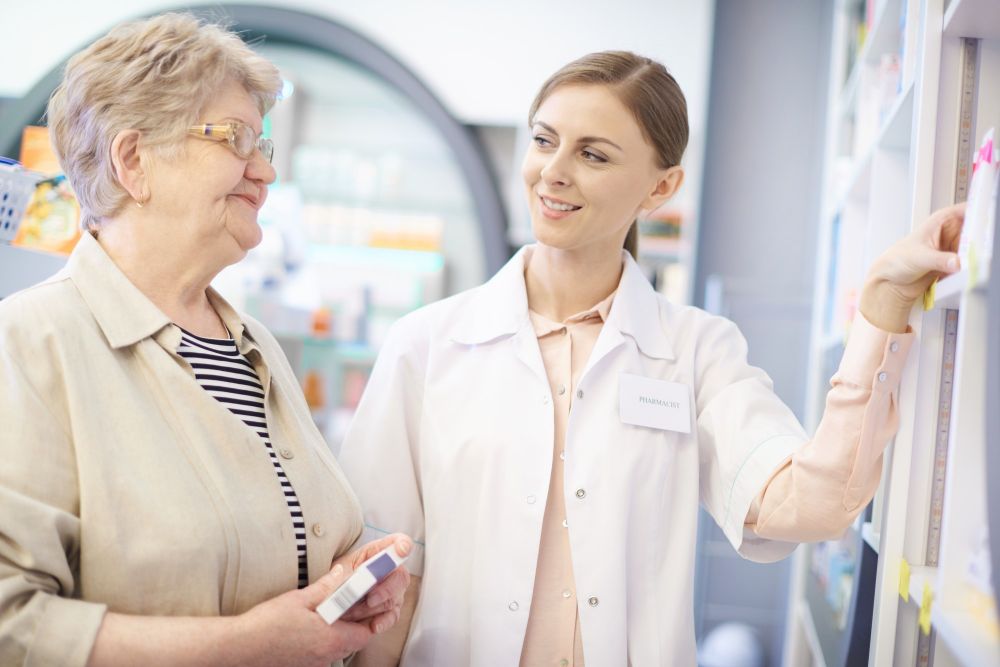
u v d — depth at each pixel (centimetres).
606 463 162
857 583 184
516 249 519
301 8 526
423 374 176
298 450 146
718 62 491
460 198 566
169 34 133
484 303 178
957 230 130
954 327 150
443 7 521
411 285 550
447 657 163
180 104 130
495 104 516
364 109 573
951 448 119
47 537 112
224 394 141
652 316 177
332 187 553
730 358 175
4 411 116
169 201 133
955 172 154
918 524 153
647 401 165
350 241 552
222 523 126
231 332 150
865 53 263
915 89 161
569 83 158
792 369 476
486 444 165
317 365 450
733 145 489
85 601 117
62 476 118
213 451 130
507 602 158
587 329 174
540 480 161
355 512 156
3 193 160
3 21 545
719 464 163
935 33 154
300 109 573
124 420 124
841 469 140
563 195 157
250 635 121
